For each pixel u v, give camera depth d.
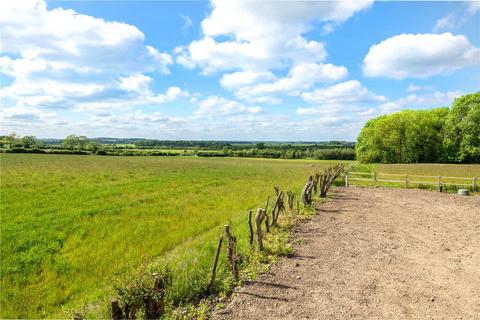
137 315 5.54
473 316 6.12
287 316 6.10
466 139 58.41
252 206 17.94
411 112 71.38
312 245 10.51
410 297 6.90
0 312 6.94
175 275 7.07
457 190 23.89
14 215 14.88
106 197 20.23
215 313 6.23
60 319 6.39
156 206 17.70
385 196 21.22
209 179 32.78
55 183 25.81
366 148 73.00
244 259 8.77
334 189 24.70
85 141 146.75
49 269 9.19
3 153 83.25
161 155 108.00
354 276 8.00
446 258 9.34
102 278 8.62
